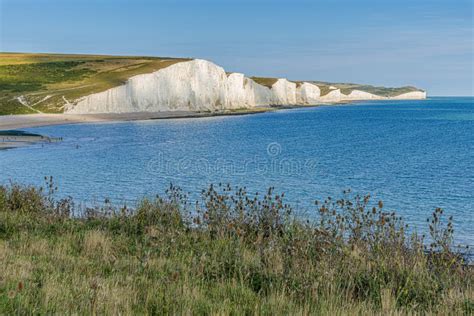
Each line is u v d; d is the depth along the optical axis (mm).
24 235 11672
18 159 44125
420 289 8219
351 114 153500
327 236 10430
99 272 8984
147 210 13969
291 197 27484
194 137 71562
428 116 143750
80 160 43969
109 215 14844
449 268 9656
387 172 38812
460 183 33250
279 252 9797
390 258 9211
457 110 189875
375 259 9305
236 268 9297
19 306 6457
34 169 37844
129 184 31234
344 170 39844
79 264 9281
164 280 8469
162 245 10961
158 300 7426
